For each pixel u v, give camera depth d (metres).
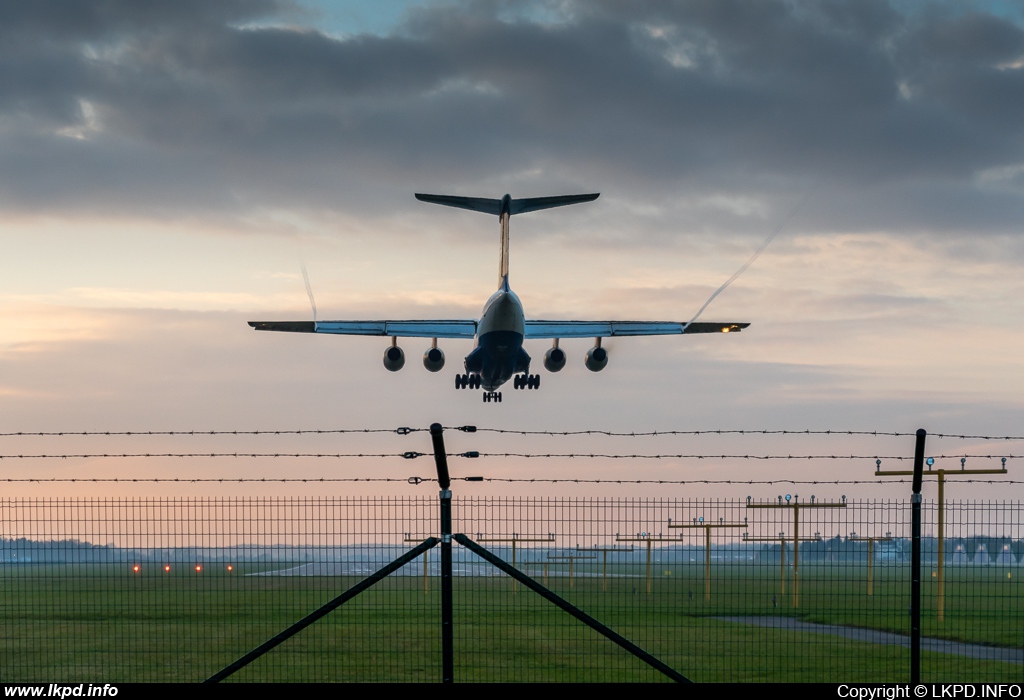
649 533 54.41
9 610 88.69
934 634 75.81
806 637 74.50
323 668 81.00
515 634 104.56
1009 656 73.94
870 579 61.66
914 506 54.62
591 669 80.62
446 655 52.75
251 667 80.62
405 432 51.78
